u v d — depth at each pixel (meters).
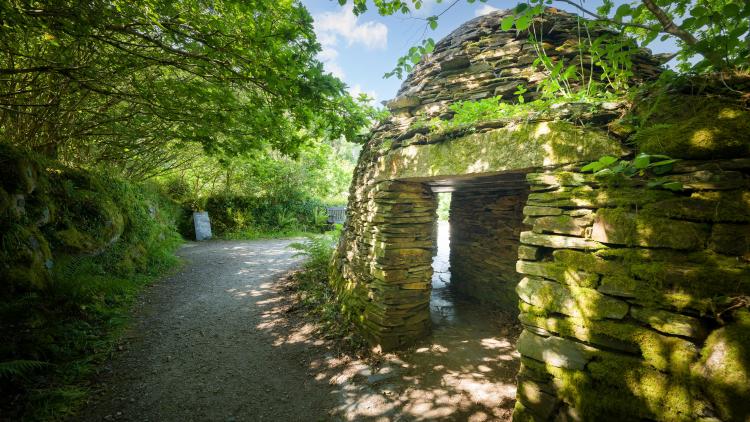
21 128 5.20
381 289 3.64
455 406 2.73
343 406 2.79
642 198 1.53
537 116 2.01
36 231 4.04
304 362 3.52
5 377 2.54
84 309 3.94
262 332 4.26
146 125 5.30
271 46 2.94
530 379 1.91
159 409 2.73
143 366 3.36
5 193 3.59
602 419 1.56
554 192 1.89
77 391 2.73
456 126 2.59
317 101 3.28
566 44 3.30
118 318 4.13
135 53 3.12
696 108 1.46
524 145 2.04
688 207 1.40
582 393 1.64
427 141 2.89
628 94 1.73
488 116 2.50
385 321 3.58
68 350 3.17
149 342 3.88
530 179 2.02
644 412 1.42
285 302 5.40
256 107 3.79
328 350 3.75
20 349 2.78
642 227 1.51
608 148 1.68
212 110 3.87
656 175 1.53
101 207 5.54
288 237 13.02
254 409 2.77
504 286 4.66
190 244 10.76
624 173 1.48
